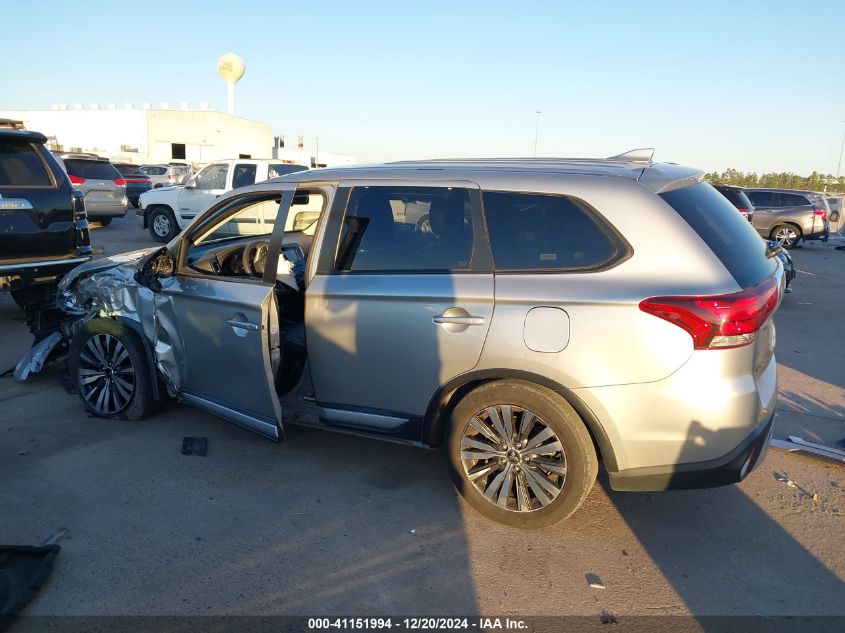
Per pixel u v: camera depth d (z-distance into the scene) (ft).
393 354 11.76
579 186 10.91
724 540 11.42
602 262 10.45
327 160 192.13
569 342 10.34
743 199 57.93
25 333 23.54
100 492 12.55
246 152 185.37
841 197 86.84
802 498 12.92
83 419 15.98
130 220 73.10
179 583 9.93
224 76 174.09
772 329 11.28
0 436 14.92
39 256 21.93
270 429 13.01
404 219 11.97
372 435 12.51
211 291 13.46
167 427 15.57
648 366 9.98
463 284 11.12
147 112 153.07
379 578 10.16
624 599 9.81
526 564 10.60
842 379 20.81
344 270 12.30
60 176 22.97
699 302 9.77
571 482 10.84
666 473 10.28
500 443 11.31
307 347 12.64
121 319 15.31
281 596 9.71
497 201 11.34
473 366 11.10
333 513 12.00
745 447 10.14
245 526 11.51
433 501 12.49
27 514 11.73
